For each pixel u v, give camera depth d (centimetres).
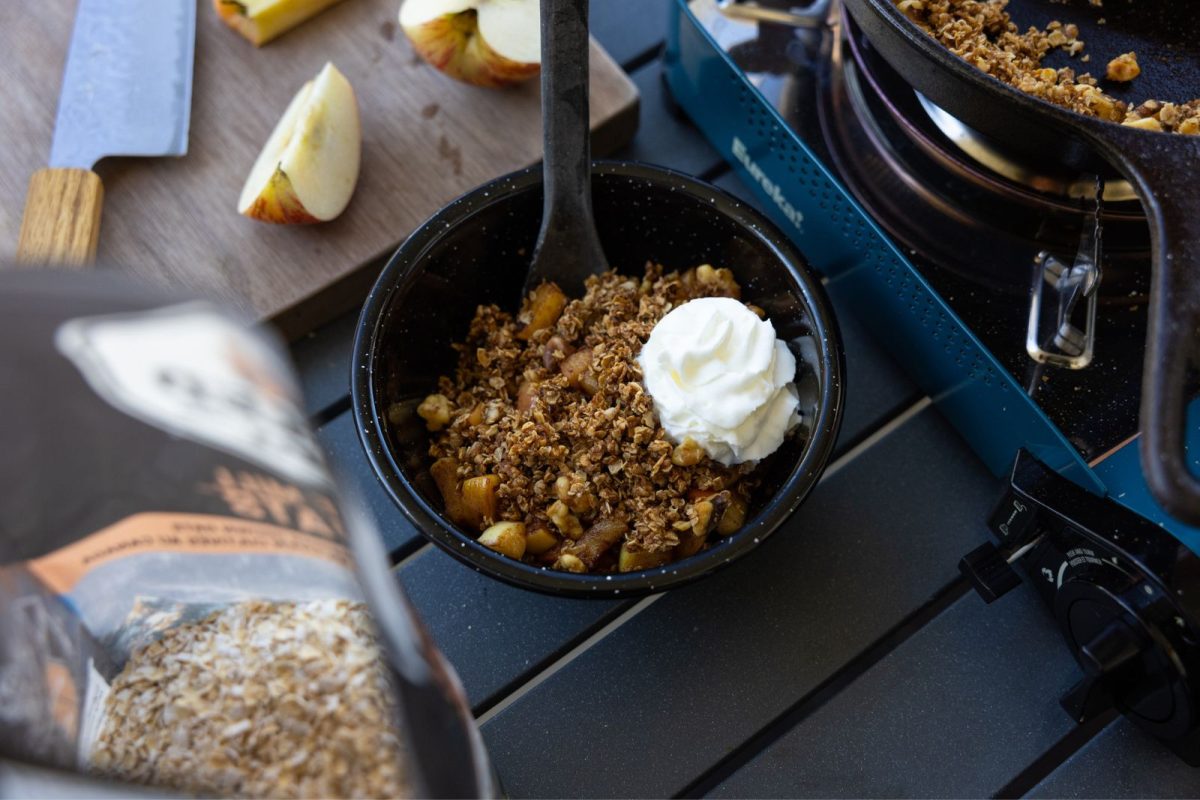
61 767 31
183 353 32
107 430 31
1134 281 54
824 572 57
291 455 33
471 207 54
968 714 55
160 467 32
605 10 67
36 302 31
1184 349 44
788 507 50
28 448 31
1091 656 50
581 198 54
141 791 32
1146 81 57
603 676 55
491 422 54
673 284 56
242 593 38
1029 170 54
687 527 52
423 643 38
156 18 63
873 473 58
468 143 62
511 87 63
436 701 37
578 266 57
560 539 53
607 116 62
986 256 55
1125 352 53
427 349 56
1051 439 53
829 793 54
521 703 55
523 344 57
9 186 61
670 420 53
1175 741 52
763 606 56
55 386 30
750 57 59
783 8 59
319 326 61
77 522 33
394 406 53
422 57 62
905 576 57
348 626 38
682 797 54
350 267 60
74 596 36
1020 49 57
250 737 37
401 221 61
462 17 60
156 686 39
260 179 60
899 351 59
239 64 64
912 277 55
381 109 63
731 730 54
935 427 59
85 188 59
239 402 32
